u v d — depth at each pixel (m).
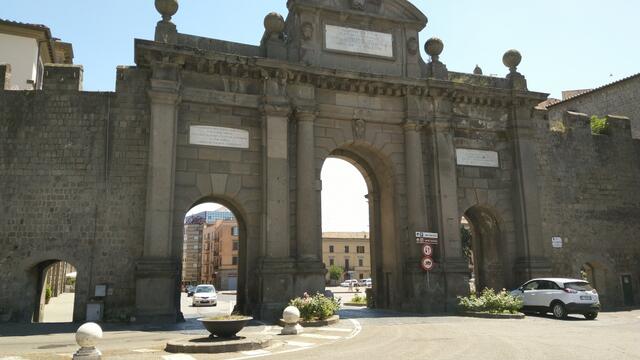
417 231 27.95
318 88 27.75
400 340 16.36
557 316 24.42
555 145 33.34
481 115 31.25
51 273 42.78
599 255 32.91
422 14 30.55
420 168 28.80
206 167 25.27
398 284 28.53
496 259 31.80
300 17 28.19
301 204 25.89
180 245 24.11
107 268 23.38
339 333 18.48
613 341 15.73
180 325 21.59
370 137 28.73
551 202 32.28
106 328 20.59
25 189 23.66
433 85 29.20
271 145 25.84
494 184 30.86
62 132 24.36
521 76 32.28
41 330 19.98
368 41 29.30
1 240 23.06
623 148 35.53
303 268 25.08
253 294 25.08
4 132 24.11
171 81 24.50
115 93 24.98
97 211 23.81
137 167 24.42
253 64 25.83
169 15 25.56
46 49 38.22
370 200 32.34
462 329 19.53
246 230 26.67
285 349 14.54
